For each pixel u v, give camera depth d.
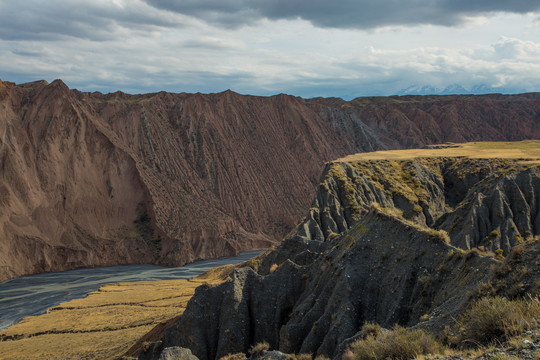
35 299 98.00
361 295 28.55
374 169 83.94
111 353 49.78
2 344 63.78
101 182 162.25
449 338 14.83
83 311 81.50
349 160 89.12
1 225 130.75
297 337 29.17
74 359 51.12
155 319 69.31
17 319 81.50
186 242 153.25
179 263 146.25
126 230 157.25
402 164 87.88
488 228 55.38
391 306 26.73
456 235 57.12
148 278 122.69
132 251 151.50
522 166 69.00
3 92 152.88
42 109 160.50
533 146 109.19
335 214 71.06
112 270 137.88
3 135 144.50
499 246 52.88
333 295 29.27
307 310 31.06
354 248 31.59
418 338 14.70
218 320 34.06
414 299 25.77
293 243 46.38
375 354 14.62
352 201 72.69
